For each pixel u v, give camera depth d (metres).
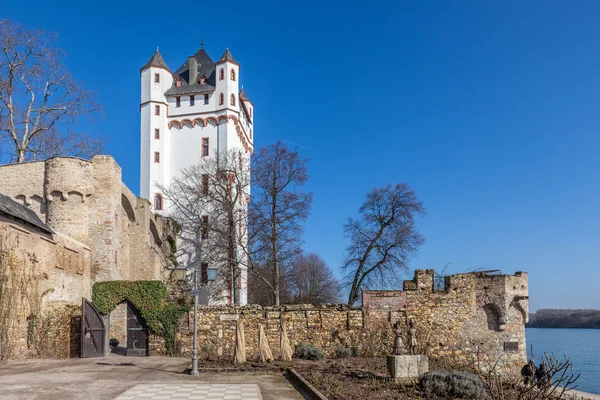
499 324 29.34
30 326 25.83
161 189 54.59
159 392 16.12
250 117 67.81
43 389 16.36
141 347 27.95
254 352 27.69
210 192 47.91
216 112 58.06
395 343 19.12
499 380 16.22
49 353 26.56
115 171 37.62
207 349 27.38
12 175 36.22
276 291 41.59
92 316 27.52
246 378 19.94
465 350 28.88
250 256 43.97
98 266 35.72
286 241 42.41
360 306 28.81
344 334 28.28
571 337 123.19
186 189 53.75
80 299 32.41
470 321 29.30
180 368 22.53
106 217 36.41
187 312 27.89
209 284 50.12
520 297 29.58
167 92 59.19
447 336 28.94
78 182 35.62
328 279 76.88
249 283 57.00
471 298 29.48
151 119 57.88
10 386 16.94
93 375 19.92
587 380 42.16
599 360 59.09
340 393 15.98
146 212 44.38
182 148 58.31
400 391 16.69
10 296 24.05
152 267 43.72
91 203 36.41
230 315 28.03
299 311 28.39
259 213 42.72
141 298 28.27
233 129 58.28
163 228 51.44
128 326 28.20
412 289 29.20
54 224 35.22
